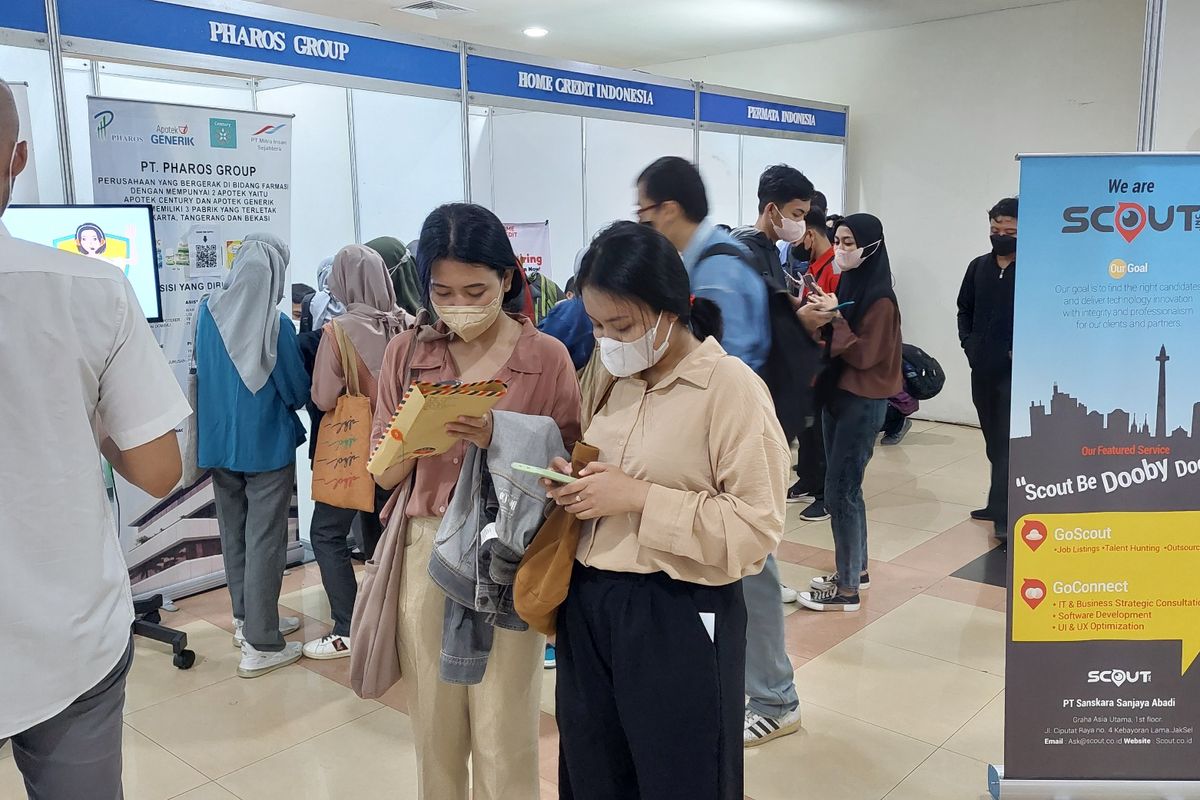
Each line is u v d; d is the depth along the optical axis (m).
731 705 1.51
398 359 1.78
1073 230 2.05
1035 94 6.54
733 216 6.46
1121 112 6.19
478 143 6.22
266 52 3.57
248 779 2.49
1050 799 2.21
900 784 2.42
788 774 2.47
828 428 3.48
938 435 6.90
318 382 2.96
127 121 3.35
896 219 7.38
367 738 2.71
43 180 3.50
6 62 3.19
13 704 1.25
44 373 1.25
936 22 6.93
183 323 3.59
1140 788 2.19
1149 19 2.38
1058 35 6.38
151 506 3.69
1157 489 2.11
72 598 1.29
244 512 3.26
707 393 1.48
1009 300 4.35
